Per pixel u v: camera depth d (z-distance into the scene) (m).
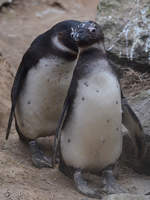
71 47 13.60
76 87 12.37
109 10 17.00
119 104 12.41
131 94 15.82
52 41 13.80
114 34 16.56
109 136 12.52
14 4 27.14
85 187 12.76
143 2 16.77
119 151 13.00
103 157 12.86
